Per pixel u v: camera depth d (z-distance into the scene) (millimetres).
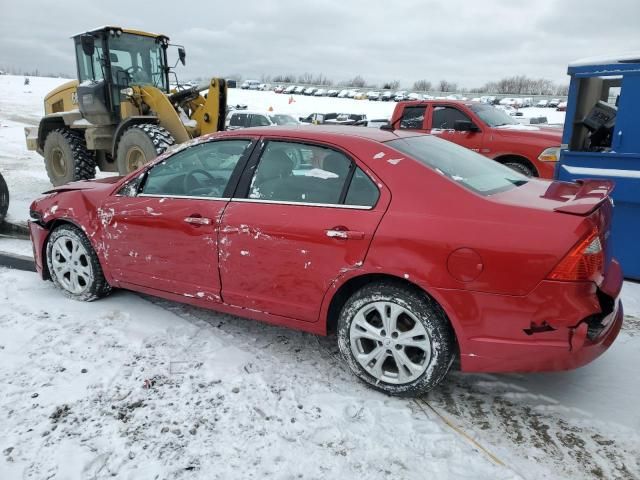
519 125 8648
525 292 2551
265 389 3027
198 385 3047
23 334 3617
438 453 2521
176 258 3619
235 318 3998
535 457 2504
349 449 2535
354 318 3002
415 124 9062
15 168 11578
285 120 15914
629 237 4855
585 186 3176
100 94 8523
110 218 3926
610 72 4691
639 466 2445
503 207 2689
